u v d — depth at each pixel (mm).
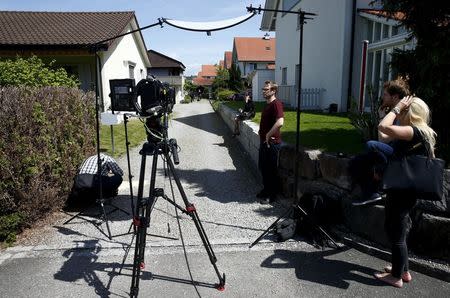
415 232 3545
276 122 5074
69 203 5176
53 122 4777
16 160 4035
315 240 3996
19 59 10172
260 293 3131
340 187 4438
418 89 4426
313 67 14039
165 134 3143
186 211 3180
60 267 3562
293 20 16422
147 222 2957
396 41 9305
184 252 3631
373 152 3639
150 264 3609
